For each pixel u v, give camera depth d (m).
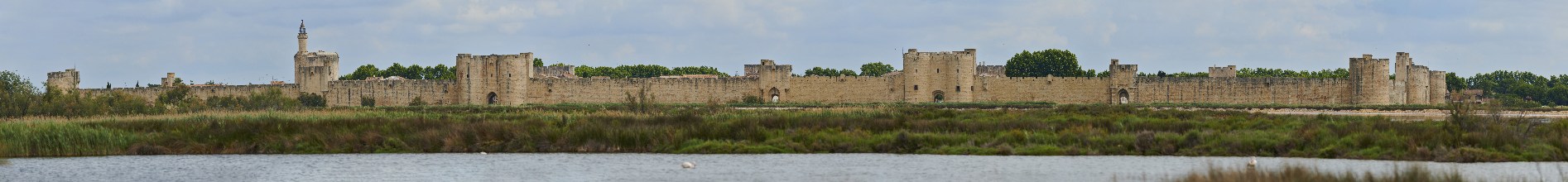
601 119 124.19
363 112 146.00
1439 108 167.25
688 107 165.62
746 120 116.31
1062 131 110.69
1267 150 100.69
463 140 107.56
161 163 100.25
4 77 153.00
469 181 89.75
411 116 135.25
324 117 128.62
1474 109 108.62
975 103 182.00
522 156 102.50
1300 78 198.25
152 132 112.31
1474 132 99.00
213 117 130.12
